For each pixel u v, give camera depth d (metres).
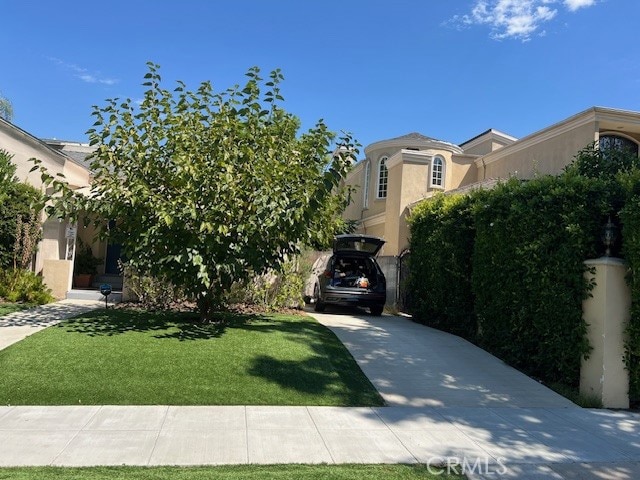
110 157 9.17
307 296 16.38
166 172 9.31
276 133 9.67
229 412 5.92
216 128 9.10
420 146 21.28
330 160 9.61
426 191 18.11
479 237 9.81
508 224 8.70
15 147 14.27
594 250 7.26
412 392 7.12
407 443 5.23
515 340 8.57
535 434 5.68
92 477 4.01
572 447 5.32
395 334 10.71
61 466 4.31
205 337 8.91
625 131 15.72
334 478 4.23
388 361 8.56
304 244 10.84
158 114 9.41
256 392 6.58
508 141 24.28
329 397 6.66
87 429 5.20
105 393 6.19
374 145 23.16
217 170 8.92
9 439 4.87
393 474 4.41
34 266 13.92
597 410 6.68
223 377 6.96
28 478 3.95
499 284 9.02
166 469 4.32
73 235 14.91
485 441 5.39
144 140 9.43
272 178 8.94
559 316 7.49
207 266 9.03
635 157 9.43
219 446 4.93
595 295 7.06
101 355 7.45
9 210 12.58
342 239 14.09
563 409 6.67
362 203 24.56
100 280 16.69
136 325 9.70
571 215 7.32
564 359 7.43
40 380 6.45
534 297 8.02
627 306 6.94
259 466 4.49
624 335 6.91
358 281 13.88
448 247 11.30
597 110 14.34
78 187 14.37
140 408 5.88
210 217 8.80
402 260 15.41
